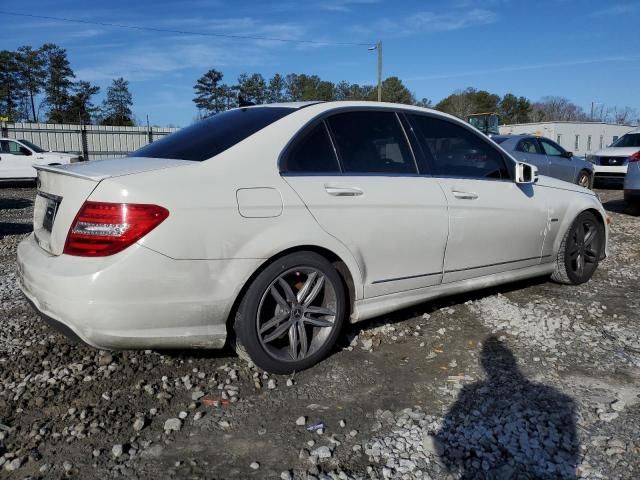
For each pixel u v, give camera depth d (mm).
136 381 3016
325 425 2607
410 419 2658
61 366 3176
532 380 3059
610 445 2428
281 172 3031
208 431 2555
